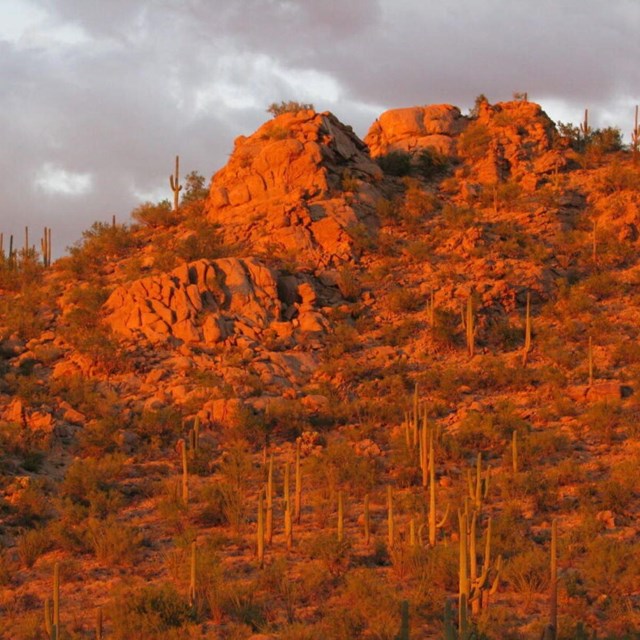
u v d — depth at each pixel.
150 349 68.31
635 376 64.25
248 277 75.62
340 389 65.06
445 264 82.38
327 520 45.59
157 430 58.03
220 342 69.44
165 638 31.39
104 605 35.97
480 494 44.06
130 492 50.53
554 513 45.94
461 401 63.47
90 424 59.00
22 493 47.41
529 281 78.75
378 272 80.25
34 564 41.47
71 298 77.06
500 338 71.50
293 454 56.28
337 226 85.00
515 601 35.00
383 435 58.00
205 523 46.09
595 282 78.38
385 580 37.41
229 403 60.03
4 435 55.34
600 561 37.41
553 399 62.97
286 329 71.88
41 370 67.19
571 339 72.06
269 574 36.97
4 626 33.16
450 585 36.62
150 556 42.00
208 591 35.50
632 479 48.66
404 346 71.44
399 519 45.56
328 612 33.91
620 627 32.59
